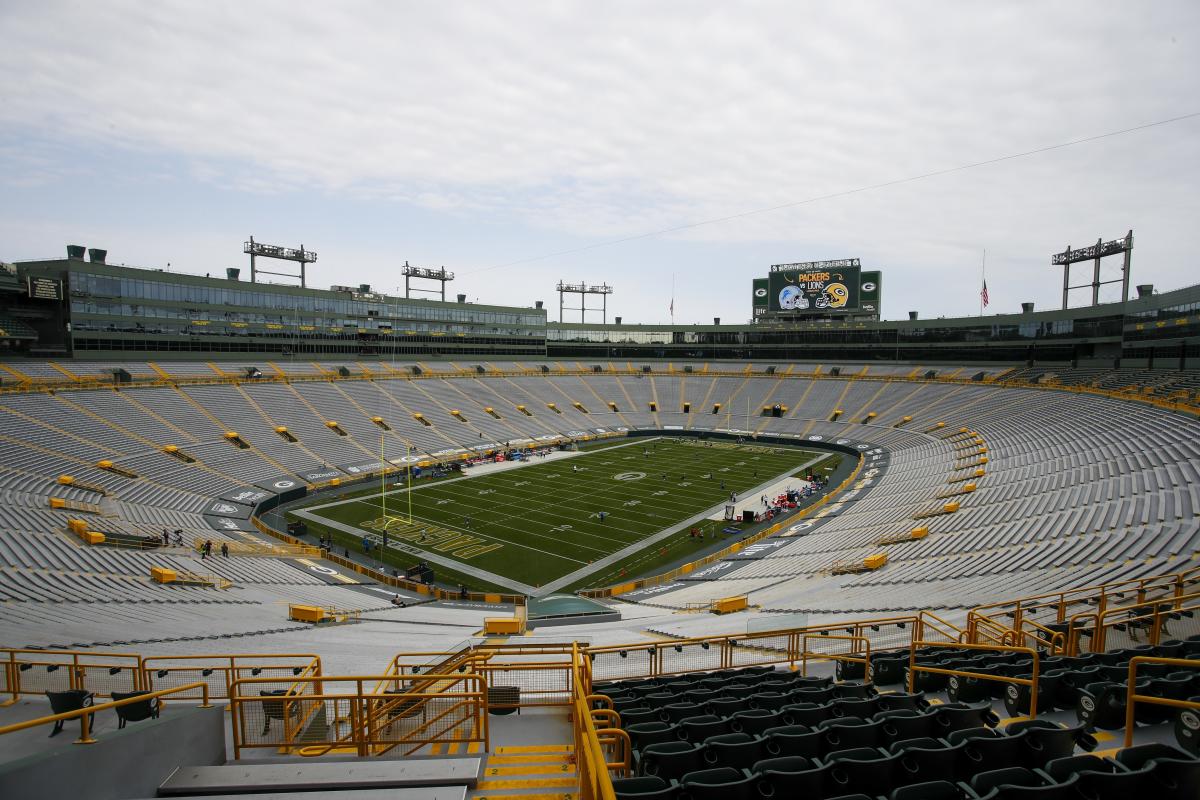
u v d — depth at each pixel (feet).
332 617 91.76
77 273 204.44
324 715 33.58
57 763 19.48
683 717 33.96
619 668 58.08
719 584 116.26
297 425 221.05
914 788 20.72
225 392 222.07
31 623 65.16
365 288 304.30
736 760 26.12
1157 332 199.82
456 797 23.04
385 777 24.49
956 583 82.43
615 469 227.61
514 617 89.71
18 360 193.36
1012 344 276.21
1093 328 242.58
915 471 185.26
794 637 56.18
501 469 226.17
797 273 321.73
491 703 35.63
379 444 228.43
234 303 248.52
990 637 51.13
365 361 292.61
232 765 25.52
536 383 330.54
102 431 176.96
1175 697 30.04
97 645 58.70
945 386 275.80
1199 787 19.72
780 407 305.53
